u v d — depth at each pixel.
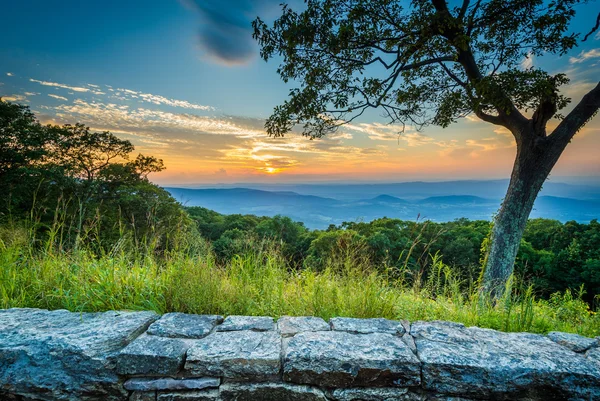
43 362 1.77
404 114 10.22
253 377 1.81
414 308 2.97
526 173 7.57
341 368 1.78
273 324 2.26
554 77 7.17
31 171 14.62
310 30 7.89
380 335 2.11
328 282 3.18
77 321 2.15
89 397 1.76
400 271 3.30
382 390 1.80
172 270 2.95
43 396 1.74
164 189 25.81
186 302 2.62
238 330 2.15
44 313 2.29
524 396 1.77
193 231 3.75
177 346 1.88
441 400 1.80
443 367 1.79
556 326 3.28
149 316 2.28
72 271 2.99
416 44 7.90
